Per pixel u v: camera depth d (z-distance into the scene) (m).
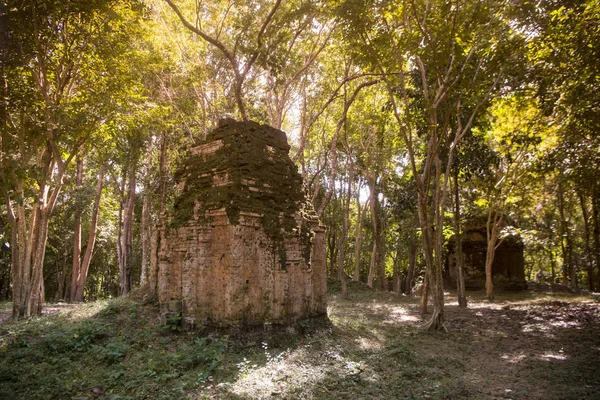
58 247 31.47
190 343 9.38
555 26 11.69
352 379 7.68
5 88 12.09
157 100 19.12
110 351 8.48
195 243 10.43
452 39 11.47
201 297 10.09
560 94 13.33
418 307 19.77
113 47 13.51
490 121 19.88
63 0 11.45
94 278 39.03
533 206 22.52
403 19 12.64
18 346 9.34
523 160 18.81
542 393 7.18
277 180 11.34
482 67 13.05
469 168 18.66
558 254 36.06
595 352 10.12
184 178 11.66
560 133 15.56
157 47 16.42
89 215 29.94
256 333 9.74
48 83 13.69
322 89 20.97
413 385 7.64
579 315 15.66
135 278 36.75
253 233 10.21
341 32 13.38
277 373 7.71
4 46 11.52
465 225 27.02
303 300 11.39
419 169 20.64
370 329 12.88
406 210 26.39
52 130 12.91
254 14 15.45
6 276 31.27
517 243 27.00
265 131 11.56
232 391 6.77
